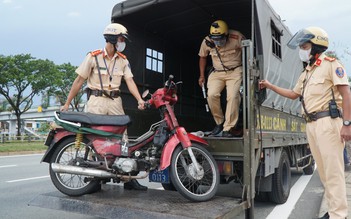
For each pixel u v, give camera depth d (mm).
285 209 5055
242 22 6148
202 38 6480
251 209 3750
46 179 8070
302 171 9062
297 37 3990
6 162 11992
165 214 3098
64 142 4008
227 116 4750
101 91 4387
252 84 3904
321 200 5621
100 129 3861
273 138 4855
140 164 3812
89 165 3787
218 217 3006
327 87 3809
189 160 3936
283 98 5535
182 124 6520
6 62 30188
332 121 3734
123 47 4414
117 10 5051
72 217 4766
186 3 5109
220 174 4047
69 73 33406
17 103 32906
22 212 5031
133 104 5383
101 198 3729
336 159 3729
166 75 6250
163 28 5898
